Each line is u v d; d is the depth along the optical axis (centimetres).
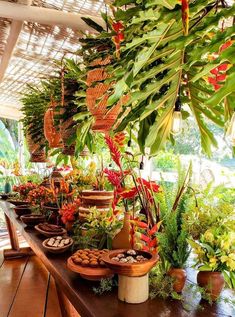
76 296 147
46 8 239
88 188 292
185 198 156
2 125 927
